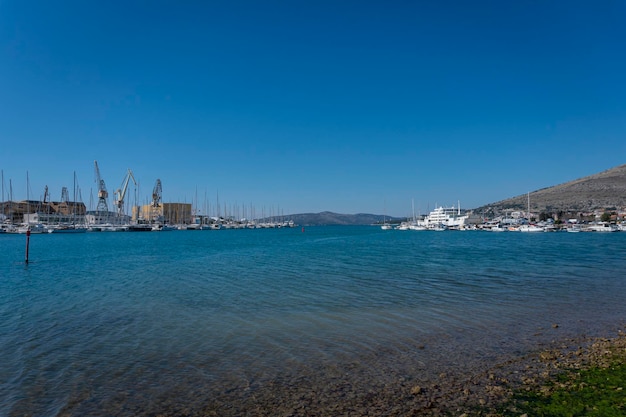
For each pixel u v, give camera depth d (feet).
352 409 33.04
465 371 40.68
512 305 71.46
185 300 77.71
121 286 95.91
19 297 81.87
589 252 189.88
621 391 33.47
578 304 72.08
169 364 43.39
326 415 32.12
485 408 32.14
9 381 39.11
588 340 50.42
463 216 649.61
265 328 57.21
